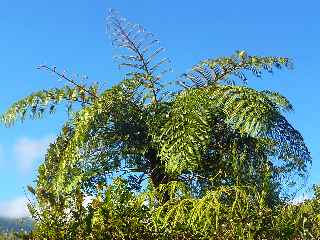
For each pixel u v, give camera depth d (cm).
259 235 579
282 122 803
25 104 865
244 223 572
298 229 631
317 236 645
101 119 823
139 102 862
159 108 839
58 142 856
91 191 814
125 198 595
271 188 748
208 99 809
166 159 802
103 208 576
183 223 588
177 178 830
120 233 571
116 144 847
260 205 594
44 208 585
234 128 780
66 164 801
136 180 852
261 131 769
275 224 593
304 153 815
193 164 777
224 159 805
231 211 575
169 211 582
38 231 566
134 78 856
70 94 861
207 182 815
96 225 572
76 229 571
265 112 775
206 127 789
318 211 682
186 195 626
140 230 578
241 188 607
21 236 562
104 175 834
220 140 818
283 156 809
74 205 582
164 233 580
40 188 594
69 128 864
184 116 802
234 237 566
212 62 877
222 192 627
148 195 611
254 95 789
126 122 844
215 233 572
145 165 863
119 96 831
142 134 856
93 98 867
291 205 672
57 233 568
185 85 883
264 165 782
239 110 780
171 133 800
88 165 828
